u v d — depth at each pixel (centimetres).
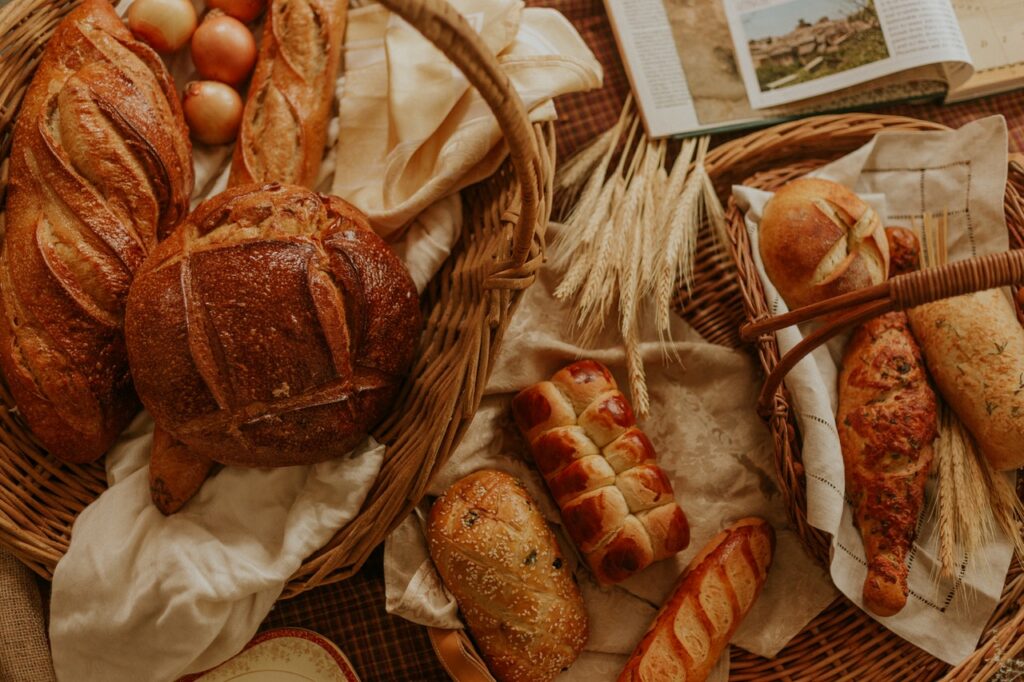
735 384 109
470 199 107
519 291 94
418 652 104
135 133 95
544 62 103
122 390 97
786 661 105
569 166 111
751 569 101
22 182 95
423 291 107
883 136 110
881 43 115
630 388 107
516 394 108
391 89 103
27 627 99
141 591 92
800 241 103
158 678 94
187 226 93
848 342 106
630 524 101
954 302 103
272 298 90
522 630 99
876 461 100
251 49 105
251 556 94
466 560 98
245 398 90
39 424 95
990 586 101
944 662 102
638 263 103
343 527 96
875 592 99
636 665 99
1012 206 109
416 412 99
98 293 94
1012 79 118
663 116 114
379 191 104
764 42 116
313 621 104
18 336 94
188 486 96
